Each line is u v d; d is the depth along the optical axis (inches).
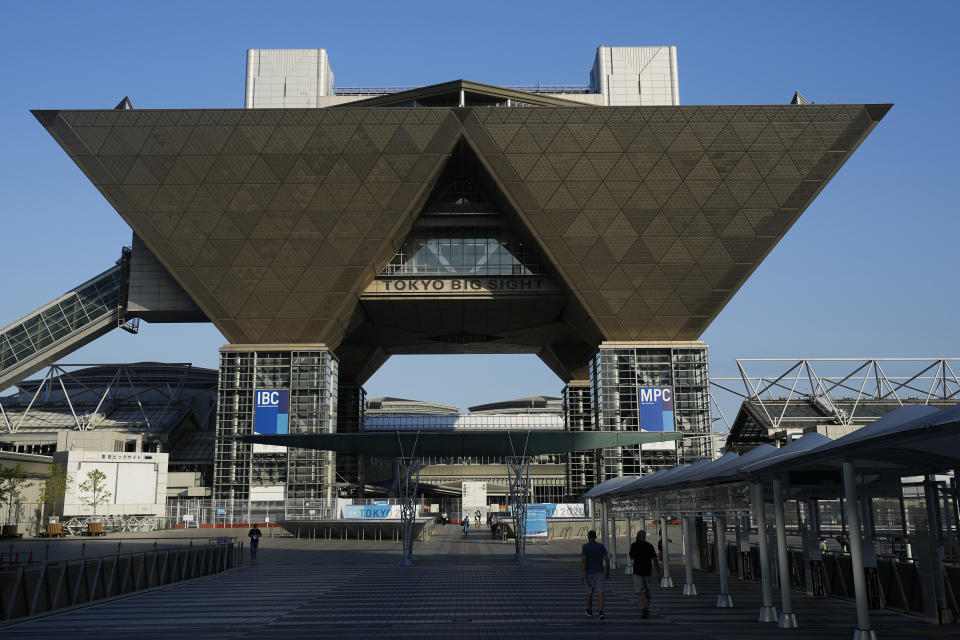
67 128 2704.2
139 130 2709.2
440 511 4128.9
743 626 704.4
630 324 3056.1
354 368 4133.9
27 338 3164.4
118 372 3794.3
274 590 1046.4
